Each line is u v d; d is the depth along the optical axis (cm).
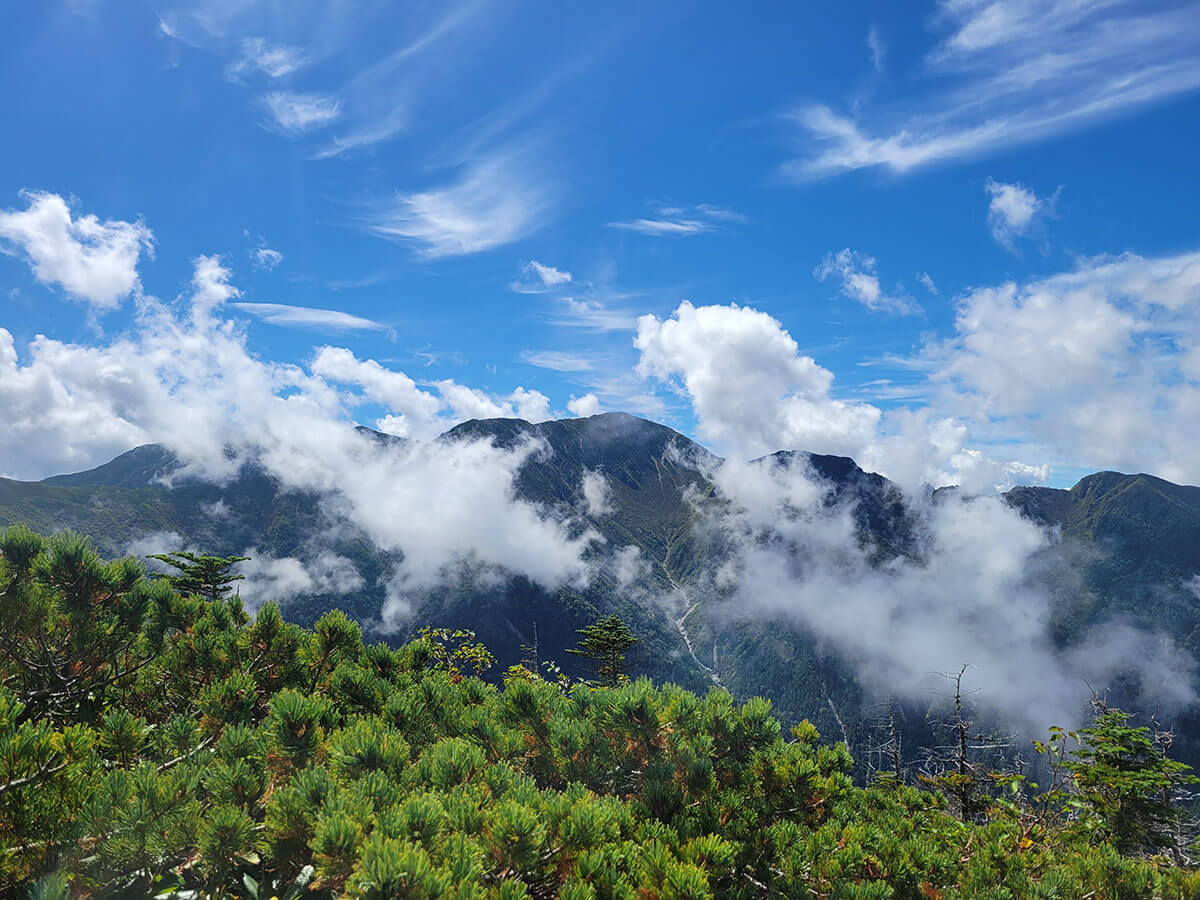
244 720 459
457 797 337
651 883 327
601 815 346
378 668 656
